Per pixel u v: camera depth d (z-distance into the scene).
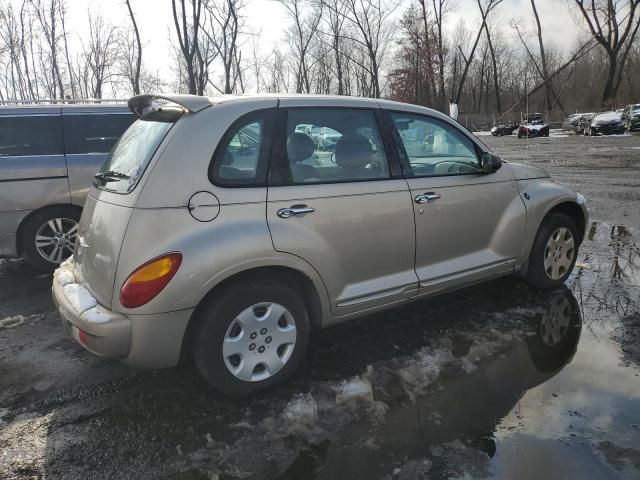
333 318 3.30
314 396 3.03
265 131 3.04
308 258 3.05
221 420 2.83
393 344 3.65
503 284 4.77
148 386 3.22
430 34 37.22
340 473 2.40
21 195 5.39
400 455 2.51
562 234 4.50
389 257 3.45
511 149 22.70
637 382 3.08
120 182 2.98
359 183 3.31
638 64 45.84
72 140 5.68
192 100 2.93
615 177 12.01
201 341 2.82
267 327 2.98
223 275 2.77
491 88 69.56
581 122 35.28
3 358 3.67
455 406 2.90
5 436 2.75
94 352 2.84
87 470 2.48
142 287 2.66
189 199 2.75
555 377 3.16
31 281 5.48
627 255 5.66
